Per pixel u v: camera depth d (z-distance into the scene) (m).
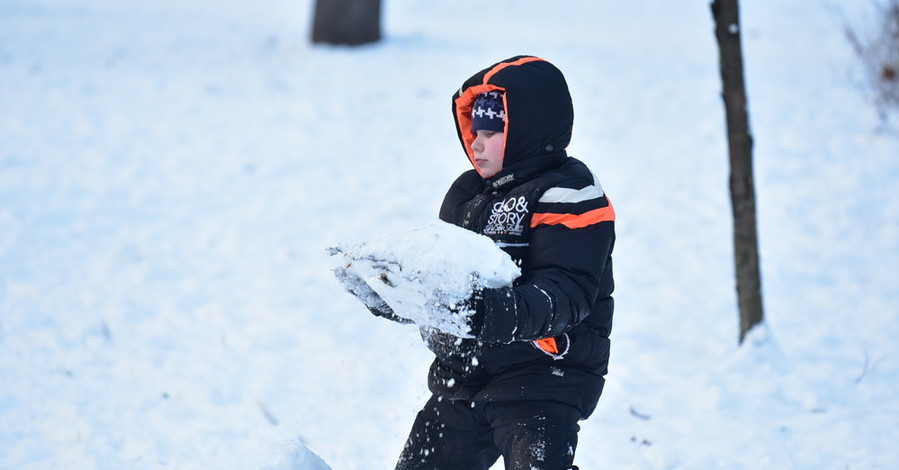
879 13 35.56
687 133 35.69
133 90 42.50
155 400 15.60
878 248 23.58
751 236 17.02
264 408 15.17
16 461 13.38
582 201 8.56
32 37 54.09
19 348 17.81
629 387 16.09
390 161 32.56
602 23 67.44
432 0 80.62
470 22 66.81
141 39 55.16
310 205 28.00
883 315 19.12
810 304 20.20
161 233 25.58
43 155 32.75
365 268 7.95
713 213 27.11
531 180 8.86
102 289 21.31
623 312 20.00
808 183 29.12
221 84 43.97
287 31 59.75
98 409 15.20
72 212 27.17
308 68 47.06
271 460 9.39
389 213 27.11
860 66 43.81
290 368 17.03
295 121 37.78
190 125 37.12
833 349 17.52
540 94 8.88
